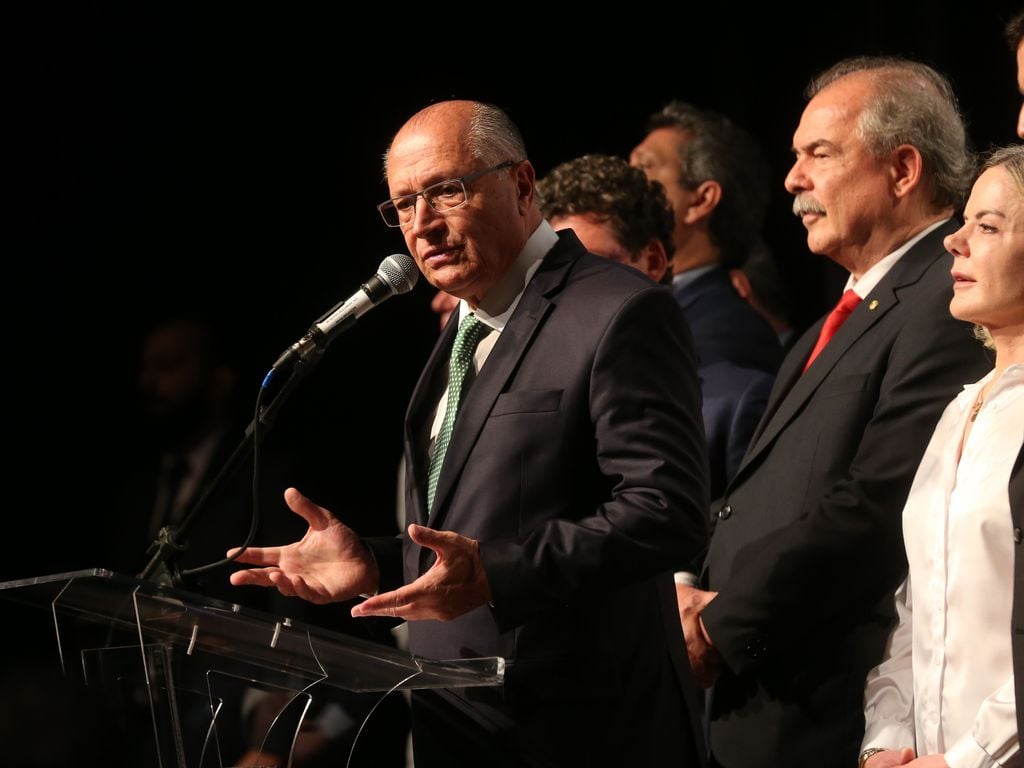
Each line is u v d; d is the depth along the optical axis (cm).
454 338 718
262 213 1576
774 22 1398
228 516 1104
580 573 587
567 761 616
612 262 678
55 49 1560
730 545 778
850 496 698
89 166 1567
